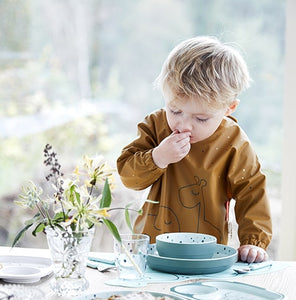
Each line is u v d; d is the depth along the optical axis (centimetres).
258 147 276
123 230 266
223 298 104
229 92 148
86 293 107
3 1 311
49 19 312
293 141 229
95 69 312
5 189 300
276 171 269
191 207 158
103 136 309
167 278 118
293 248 232
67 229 107
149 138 165
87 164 116
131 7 308
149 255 124
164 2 303
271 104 277
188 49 151
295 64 227
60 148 308
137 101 309
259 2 280
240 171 158
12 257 129
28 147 307
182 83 144
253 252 135
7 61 312
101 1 311
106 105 311
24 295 99
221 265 122
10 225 294
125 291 104
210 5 292
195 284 112
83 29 312
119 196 271
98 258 132
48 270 118
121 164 161
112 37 310
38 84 312
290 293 109
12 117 310
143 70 308
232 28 283
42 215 113
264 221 150
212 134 160
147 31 307
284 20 277
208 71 146
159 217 160
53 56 313
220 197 160
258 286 112
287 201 231
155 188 163
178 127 150
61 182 109
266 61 277
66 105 312
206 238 135
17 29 312
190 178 160
